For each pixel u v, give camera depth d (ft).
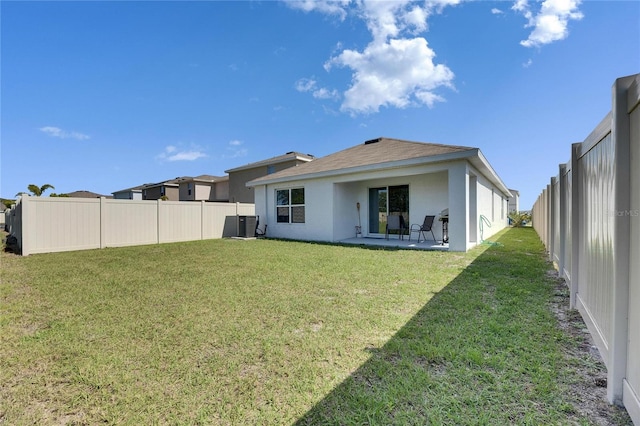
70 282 16.56
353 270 18.62
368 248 29.30
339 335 9.31
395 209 36.65
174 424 5.66
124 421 5.76
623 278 5.88
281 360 7.88
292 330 9.76
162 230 37.99
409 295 13.29
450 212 27.20
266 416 5.80
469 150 25.18
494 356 7.77
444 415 5.70
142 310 11.84
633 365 5.48
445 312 11.05
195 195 101.45
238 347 8.64
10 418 5.84
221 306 12.20
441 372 7.14
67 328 10.12
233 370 7.44
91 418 5.87
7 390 6.73
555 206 19.88
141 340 9.16
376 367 7.43
